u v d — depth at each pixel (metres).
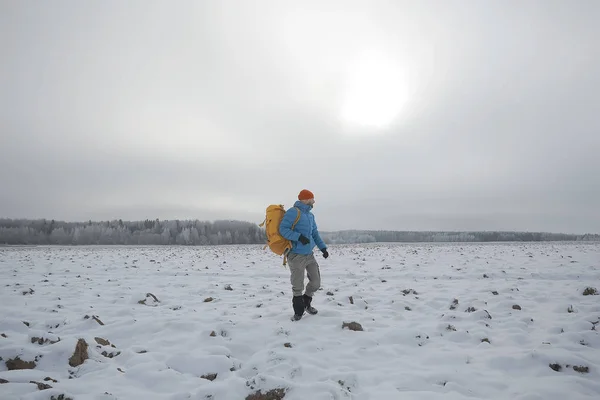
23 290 8.57
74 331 5.45
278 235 5.91
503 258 15.16
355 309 6.82
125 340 5.15
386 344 4.89
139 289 9.25
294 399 3.33
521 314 6.24
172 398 3.40
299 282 5.82
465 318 5.99
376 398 3.40
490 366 4.14
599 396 3.40
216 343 4.86
